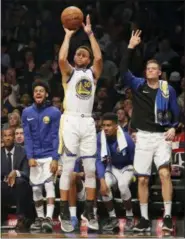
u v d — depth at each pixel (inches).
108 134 617.0
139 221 602.5
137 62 869.8
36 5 1018.7
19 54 949.2
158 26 969.5
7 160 654.5
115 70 896.3
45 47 975.6
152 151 585.3
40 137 607.5
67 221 588.7
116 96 831.7
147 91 586.6
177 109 590.9
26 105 842.2
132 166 627.2
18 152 652.7
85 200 602.5
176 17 973.8
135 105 591.5
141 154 586.6
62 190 584.4
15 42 994.1
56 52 925.8
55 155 603.2
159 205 676.1
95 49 583.8
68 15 579.5
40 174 609.6
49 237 558.3
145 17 972.6
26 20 1011.3
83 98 575.8
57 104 781.3
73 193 630.5
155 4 982.4
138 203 668.1
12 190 653.3
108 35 947.3
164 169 579.5
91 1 1006.4
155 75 584.4
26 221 626.2
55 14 1011.9
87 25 586.6
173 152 703.1
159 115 583.2
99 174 609.0
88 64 626.8
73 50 882.1
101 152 612.7
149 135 584.4
